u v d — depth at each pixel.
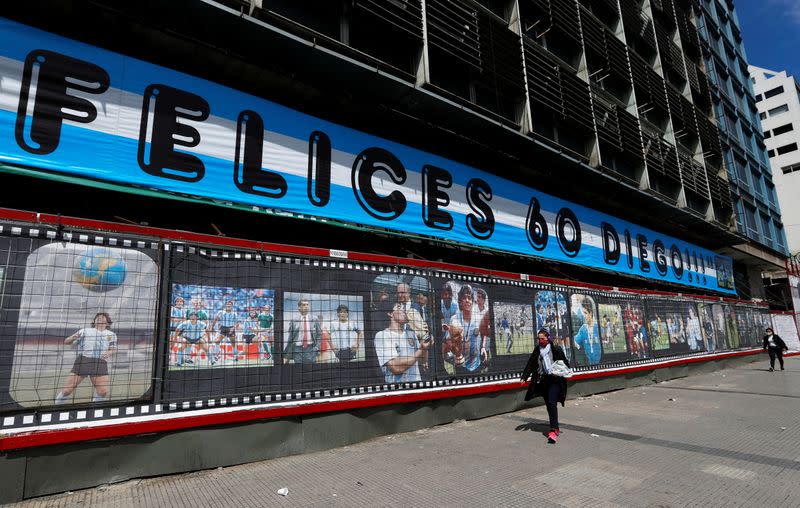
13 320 3.97
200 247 5.14
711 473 4.67
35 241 4.16
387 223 8.69
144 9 6.27
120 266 4.58
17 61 5.24
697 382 13.03
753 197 29.25
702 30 28.53
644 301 13.17
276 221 8.20
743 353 18.38
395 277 6.89
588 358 10.48
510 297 8.78
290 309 5.69
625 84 18.03
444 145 10.77
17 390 3.91
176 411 4.67
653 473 4.70
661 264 17.66
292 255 5.84
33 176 5.12
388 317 6.68
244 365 5.21
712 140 23.94
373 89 8.72
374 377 6.34
